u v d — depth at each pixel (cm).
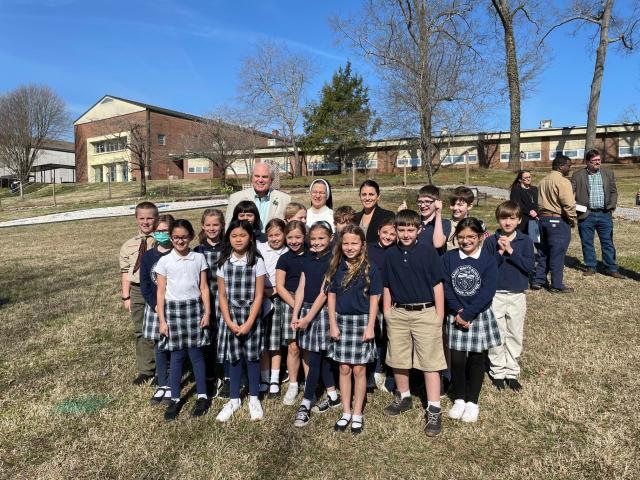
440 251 362
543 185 604
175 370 330
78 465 267
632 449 268
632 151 2741
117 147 4269
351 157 3491
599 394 334
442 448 282
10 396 353
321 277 329
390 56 1603
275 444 288
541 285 629
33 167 4831
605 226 667
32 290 704
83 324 524
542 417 311
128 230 1482
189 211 1841
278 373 369
